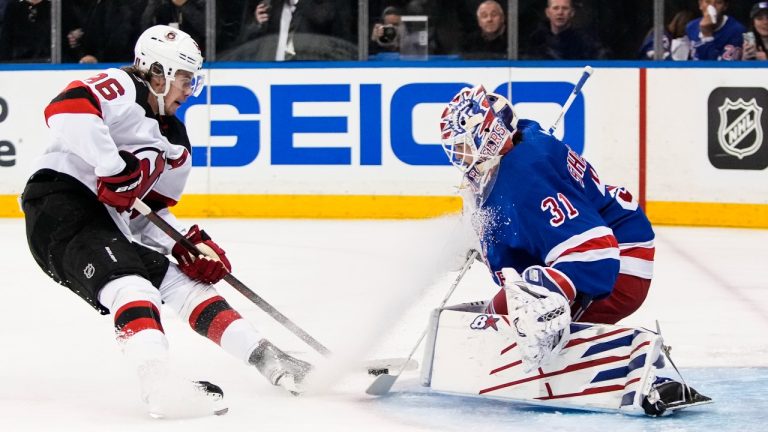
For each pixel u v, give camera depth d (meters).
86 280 5.00
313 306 7.99
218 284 8.94
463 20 13.25
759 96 12.71
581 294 4.93
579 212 4.86
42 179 5.23
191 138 13.60
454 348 5.11
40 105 13.80
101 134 4.93
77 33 13.79
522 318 4.63
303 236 11.82
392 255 10.47
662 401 4.82
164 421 4.84
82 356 6.37
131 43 13.75
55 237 5.12
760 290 8.72
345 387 5.52
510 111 5.02
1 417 4.93
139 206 5.30
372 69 13.34
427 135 13.30
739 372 5.90
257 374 5.84
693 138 12.91
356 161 13.41
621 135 13.08
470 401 5.21
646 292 5.32
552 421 4.81
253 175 13.55
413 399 5.24
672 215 13.03
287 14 13.45
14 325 7.36
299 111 13.45
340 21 13.42
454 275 9.46
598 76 13.09
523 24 13.21
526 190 4.86
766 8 12.73
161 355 4.86
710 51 12.87
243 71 13.51
